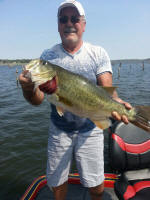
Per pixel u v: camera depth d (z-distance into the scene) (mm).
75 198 3525
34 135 8594
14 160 6539
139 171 3545
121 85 25812
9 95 19672
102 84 2590
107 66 2617
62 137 2621
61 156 2660
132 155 3609
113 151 3615
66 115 2516
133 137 3654
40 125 9945
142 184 3020
